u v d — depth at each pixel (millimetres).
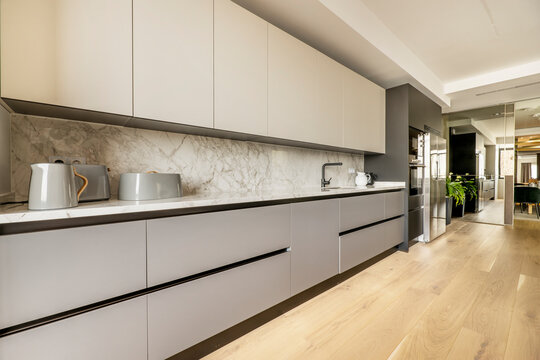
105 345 937
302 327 1533
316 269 1855
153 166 1588
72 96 1021
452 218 5453
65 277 853
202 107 1425
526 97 4285
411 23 2516
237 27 1590
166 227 1090
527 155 8062
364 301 1841
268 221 1515
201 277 1215
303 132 2061
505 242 3467
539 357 1230
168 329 1102
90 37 1062
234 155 2025
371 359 1251
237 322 1359
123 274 973
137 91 1190
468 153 5660
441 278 2238
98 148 1388
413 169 3291
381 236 2641
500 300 1818
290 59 1942
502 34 2695
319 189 2373
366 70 2877
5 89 895
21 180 1173
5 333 766
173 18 1305
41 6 958
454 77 3795
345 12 2021
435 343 1358
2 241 750
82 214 866
